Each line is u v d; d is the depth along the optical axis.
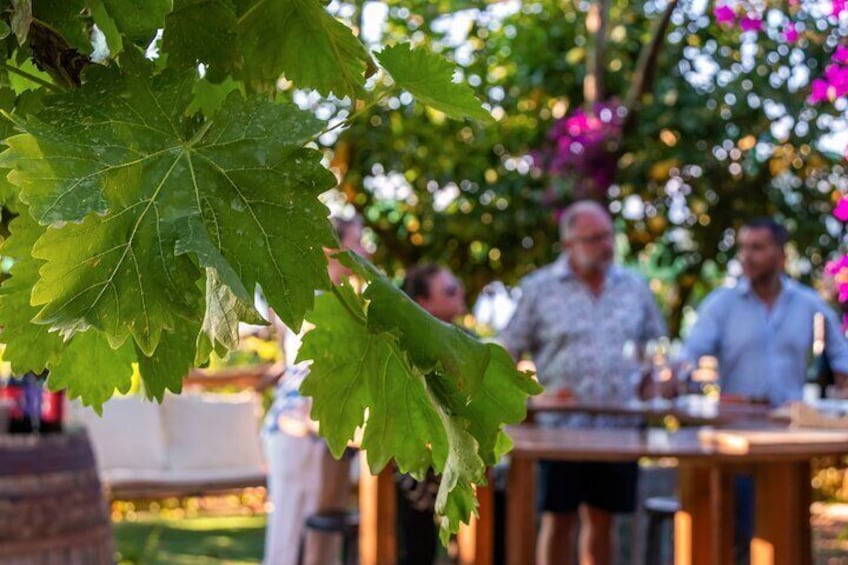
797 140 4.81
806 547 3.79
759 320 5.12
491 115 0.70
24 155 0.53
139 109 0.57
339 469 4.21
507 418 0.69
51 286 0.52
